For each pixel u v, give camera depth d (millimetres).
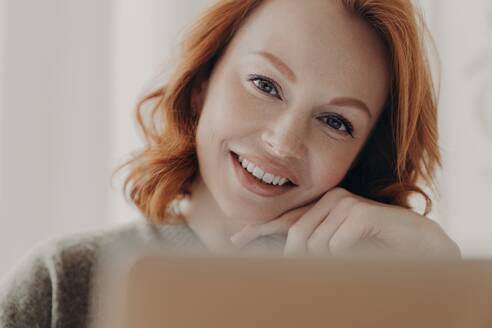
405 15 1180
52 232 1816
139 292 568
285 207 1219
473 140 1909
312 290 572
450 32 1900
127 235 1196
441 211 1866
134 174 1313
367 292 576
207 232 1234
